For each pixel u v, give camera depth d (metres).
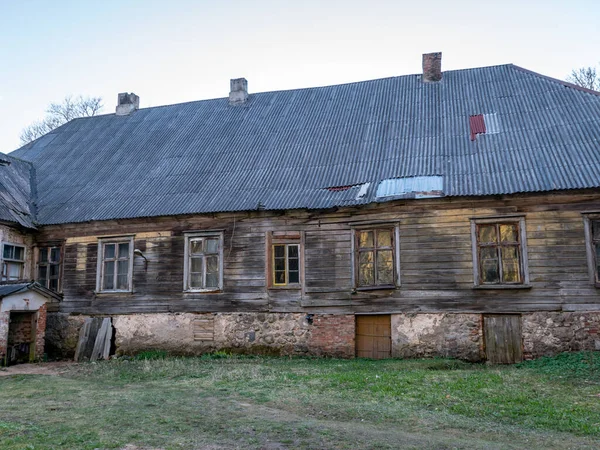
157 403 9.74
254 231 17.25
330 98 22.20
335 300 16.28
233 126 21.92
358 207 16.20
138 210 18.19
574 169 14.73
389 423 8.38
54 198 20.28
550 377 11.85
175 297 17.73
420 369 13.38
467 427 8.15
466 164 16.25
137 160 21.23
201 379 12.50
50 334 18.83
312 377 12.25
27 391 11.30
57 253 19.55
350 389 10.93
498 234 15.27
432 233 15.64
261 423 8.20
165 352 17.50
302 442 7.20
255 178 18.27
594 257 14.46
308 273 16.61
